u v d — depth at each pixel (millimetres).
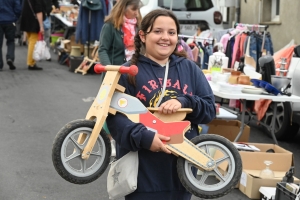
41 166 5055
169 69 2660
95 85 10406
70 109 7871
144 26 2631
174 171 2602
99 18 11680
